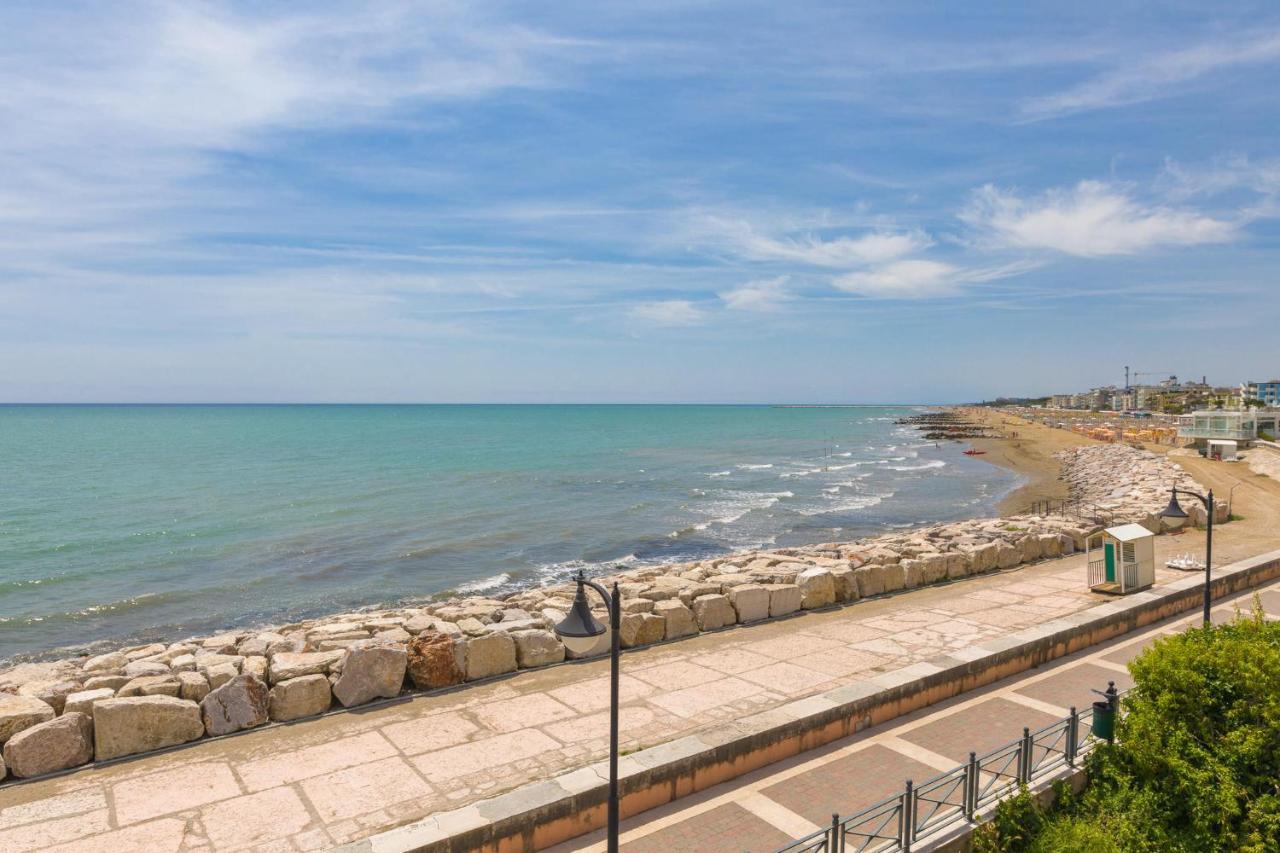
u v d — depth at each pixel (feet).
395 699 41.11
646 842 29.19
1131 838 29.45
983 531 91.30
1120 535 63.41
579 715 38.96
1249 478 155.12
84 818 29.30
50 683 38.91
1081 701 42.86
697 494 179.63
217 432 438.81
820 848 28.43
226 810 29.89
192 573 100.07
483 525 135.44
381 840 26.55
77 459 254.68
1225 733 31.68
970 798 30.60
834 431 518.37
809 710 37.32
